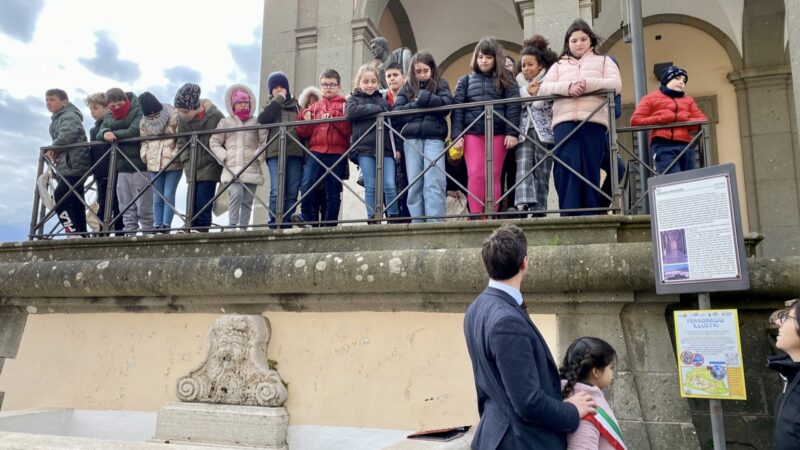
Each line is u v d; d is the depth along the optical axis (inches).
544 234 161.8
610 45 496.4
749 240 161.9
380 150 187.5
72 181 238.5
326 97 219.0
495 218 195.0
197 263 179.6
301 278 167.8
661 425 141.0
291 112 225.3
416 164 195.8
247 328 173.8
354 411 163.5
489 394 96.5
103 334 194.5
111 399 187.6
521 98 178.1
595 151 178.4
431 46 517.7
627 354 149.1
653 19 485.7
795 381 108.0
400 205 208.8
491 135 177.6
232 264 175.8
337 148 213.2
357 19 368.8
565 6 339.3
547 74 182.9
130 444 111.7
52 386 195.3
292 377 171.3
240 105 224.2
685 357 129.2
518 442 91.5
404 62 255.8
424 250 161.9
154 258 191.9
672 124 177.9
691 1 467.2
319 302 172.6
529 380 89.9
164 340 187.0
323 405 166.6
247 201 226.2
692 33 477.1
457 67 532.1
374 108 197.0
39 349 200.7
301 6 384.8
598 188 166.7
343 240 178.1
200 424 167.9
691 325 129.4
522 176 187.5
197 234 191.6
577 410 94.7
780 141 436.5
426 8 490.6
